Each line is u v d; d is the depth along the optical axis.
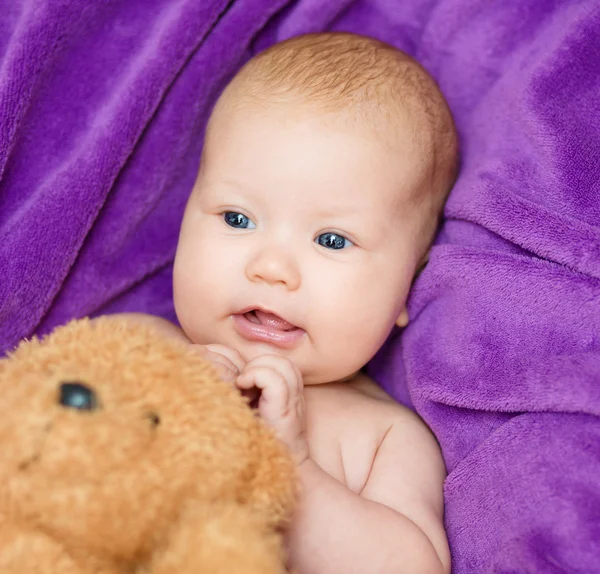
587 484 0.90
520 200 1.08
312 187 1.09
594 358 0.96
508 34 1.30
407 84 1.20
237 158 1.12
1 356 1.14
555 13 1.25
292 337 1.12
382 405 1.25
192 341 1.21
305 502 0.94
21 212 1.13
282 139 1.10
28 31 1.08
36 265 1.11
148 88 1.18
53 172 1.16
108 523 0.61
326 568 0.93
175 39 1.19
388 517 0.98
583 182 1.05
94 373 0.68
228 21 1.26
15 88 1.07
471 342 1.08
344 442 1.16
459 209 1.17
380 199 1.13
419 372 1.15
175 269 1.17
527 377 1.01
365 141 1.11
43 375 0.67
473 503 1.03
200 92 1.27
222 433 0.70
